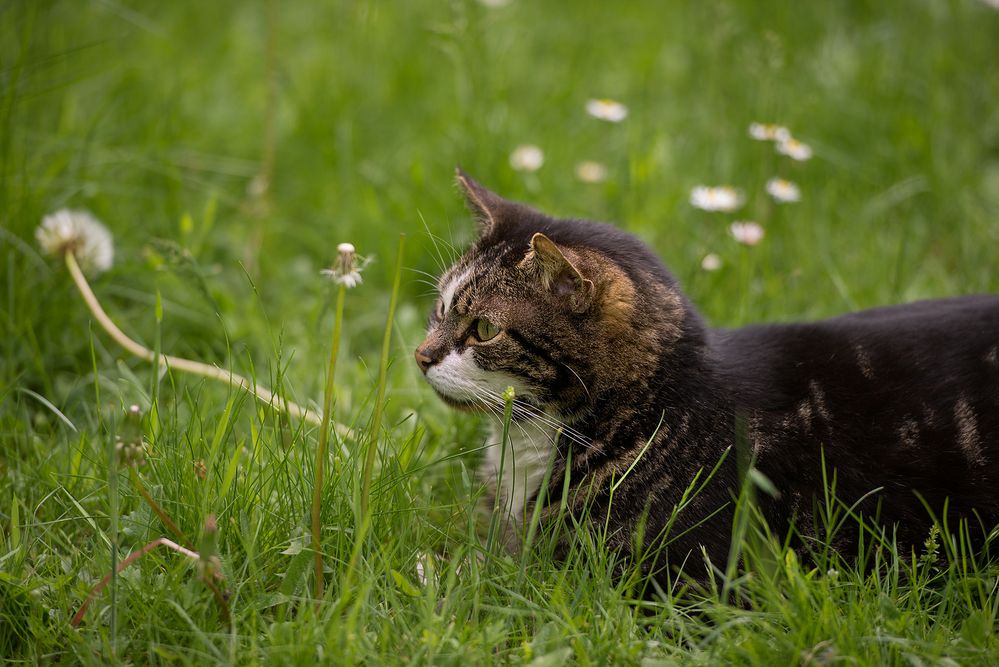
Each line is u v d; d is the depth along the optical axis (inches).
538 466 200.2
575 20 415.8
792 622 163.9
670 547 182.7
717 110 351.3
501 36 380.2
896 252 294.4
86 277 251.1
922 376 191.2
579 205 312.0
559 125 350.9
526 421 198.8
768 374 195.8
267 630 163.3
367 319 277.9
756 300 270.2
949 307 211.0
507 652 165.3
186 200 310.2
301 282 292.4
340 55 375.9
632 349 190.9
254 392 197.2
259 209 296.5
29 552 184.5
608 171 325.7
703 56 378.0
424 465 205.5
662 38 412.5
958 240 301.9
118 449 153.1
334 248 297.7
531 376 193.9
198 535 175.2
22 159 270.5
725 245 290.7
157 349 182.2
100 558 174.7
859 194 323.3
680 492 185.8
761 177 296.8
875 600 171.8
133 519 181.5
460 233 293.9
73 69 336.2
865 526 180.9
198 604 165.6
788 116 337.7
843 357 196.1
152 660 159.3
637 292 192.2
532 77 381.4
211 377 233.1
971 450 185.2
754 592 176.1
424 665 157.9
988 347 192.2
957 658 159.9
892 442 186.7
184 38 394.6
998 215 314.3
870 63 364.5
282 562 181.3
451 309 203.2
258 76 379.2
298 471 187.9
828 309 275.6
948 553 179.3
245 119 353.1
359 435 198.5
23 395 236.4
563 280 187.5
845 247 296.5
